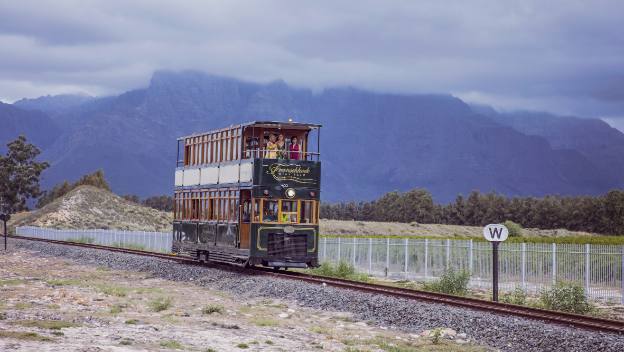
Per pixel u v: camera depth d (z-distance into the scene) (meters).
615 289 30.66
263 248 32.72
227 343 16.39
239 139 33.94
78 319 18.67
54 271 38.09
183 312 21.95
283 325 20.22
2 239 75.69
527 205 141.75
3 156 129.25
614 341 16.22
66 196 120.62
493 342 17.80
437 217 156.88
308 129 33.84
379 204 171.50
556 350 16.36
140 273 38.00
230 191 34.44
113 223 113.50
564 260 32.25
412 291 26.80
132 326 18.11
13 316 18.58
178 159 42.38
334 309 23.58
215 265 37.19
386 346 17.06
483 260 34.94
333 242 45.75
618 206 125.56
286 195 33.03
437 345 17.59
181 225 40.72
